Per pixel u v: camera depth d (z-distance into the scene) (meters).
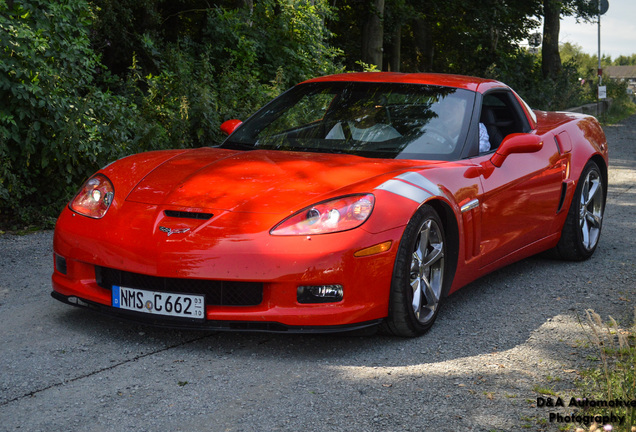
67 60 6.77
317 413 2.56
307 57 12.16
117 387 2.76
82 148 5.93
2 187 5.65
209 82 9.48
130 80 8.48
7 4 6.61
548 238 4.79
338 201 3.14
